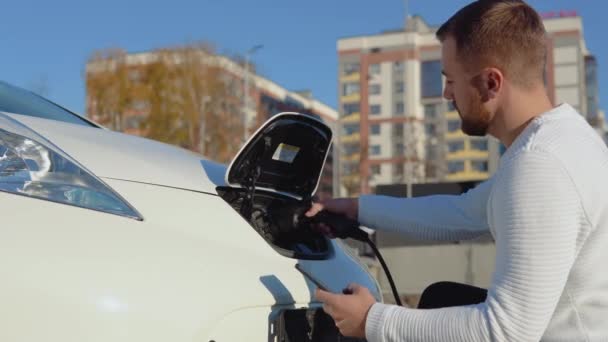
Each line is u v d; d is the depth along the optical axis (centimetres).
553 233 127
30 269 140
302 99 8475
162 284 146
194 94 4800
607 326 132
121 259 146
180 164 185
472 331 132
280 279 168
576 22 6981
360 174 7075
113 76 4878
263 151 183
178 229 161
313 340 177
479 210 189
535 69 143
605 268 132
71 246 145
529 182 129
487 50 143
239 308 155
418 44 7569
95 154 170
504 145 151
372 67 7725
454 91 152
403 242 1062
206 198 174
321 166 197
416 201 200
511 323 129
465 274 1033
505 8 144
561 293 132
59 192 154
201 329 147
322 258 193
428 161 6253
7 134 160
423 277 1051
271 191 192
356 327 149
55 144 166
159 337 142
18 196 151
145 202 162
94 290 140
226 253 162
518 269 129
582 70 6956
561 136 133
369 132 7619
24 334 137
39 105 255
